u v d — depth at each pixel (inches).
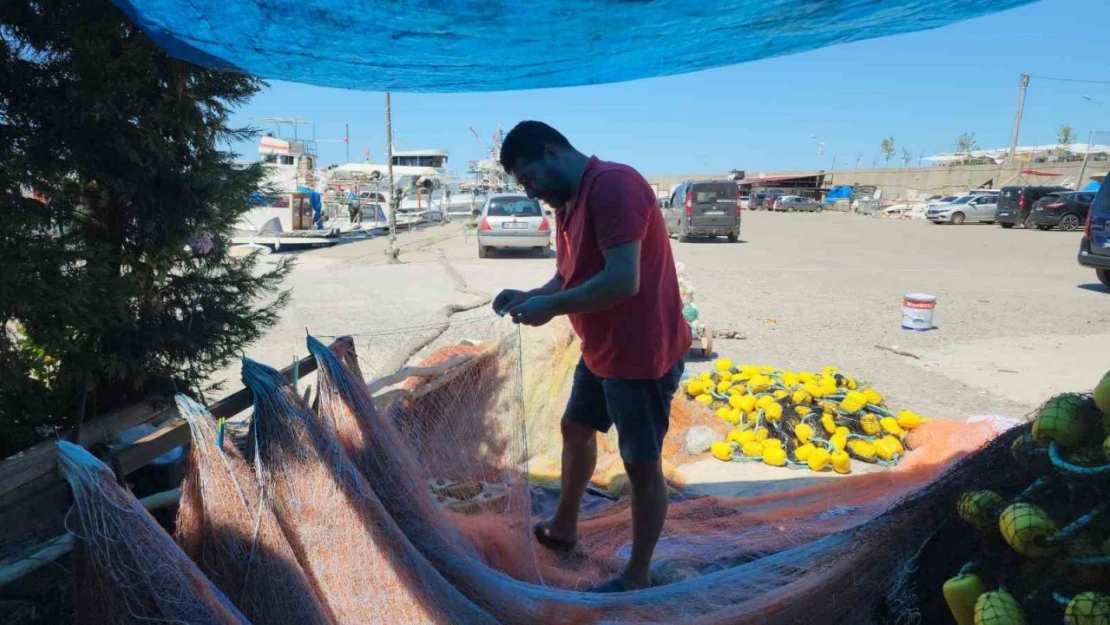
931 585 99.2
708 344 332.2
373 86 148.1
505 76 140.5
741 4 104.2
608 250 114.3
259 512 85.9
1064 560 84.9
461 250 882.1
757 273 674.8
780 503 174.1
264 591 83.0
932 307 399.9
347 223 1318.9
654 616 110.3
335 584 90.5
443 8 102.7
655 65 140.5
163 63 137.2
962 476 99.3
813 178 3056.1
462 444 138.2
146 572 70.4
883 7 111.4
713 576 119.6
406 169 1763.0
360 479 96.7
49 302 114.7
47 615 112.3
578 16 107.0
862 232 1328.7
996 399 275.6
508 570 127.2
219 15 106.6
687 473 200.5
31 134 125.4
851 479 181.5
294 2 100.8
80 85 124.0
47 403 138.5
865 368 321.4
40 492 114.7
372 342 262.8
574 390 140.9
